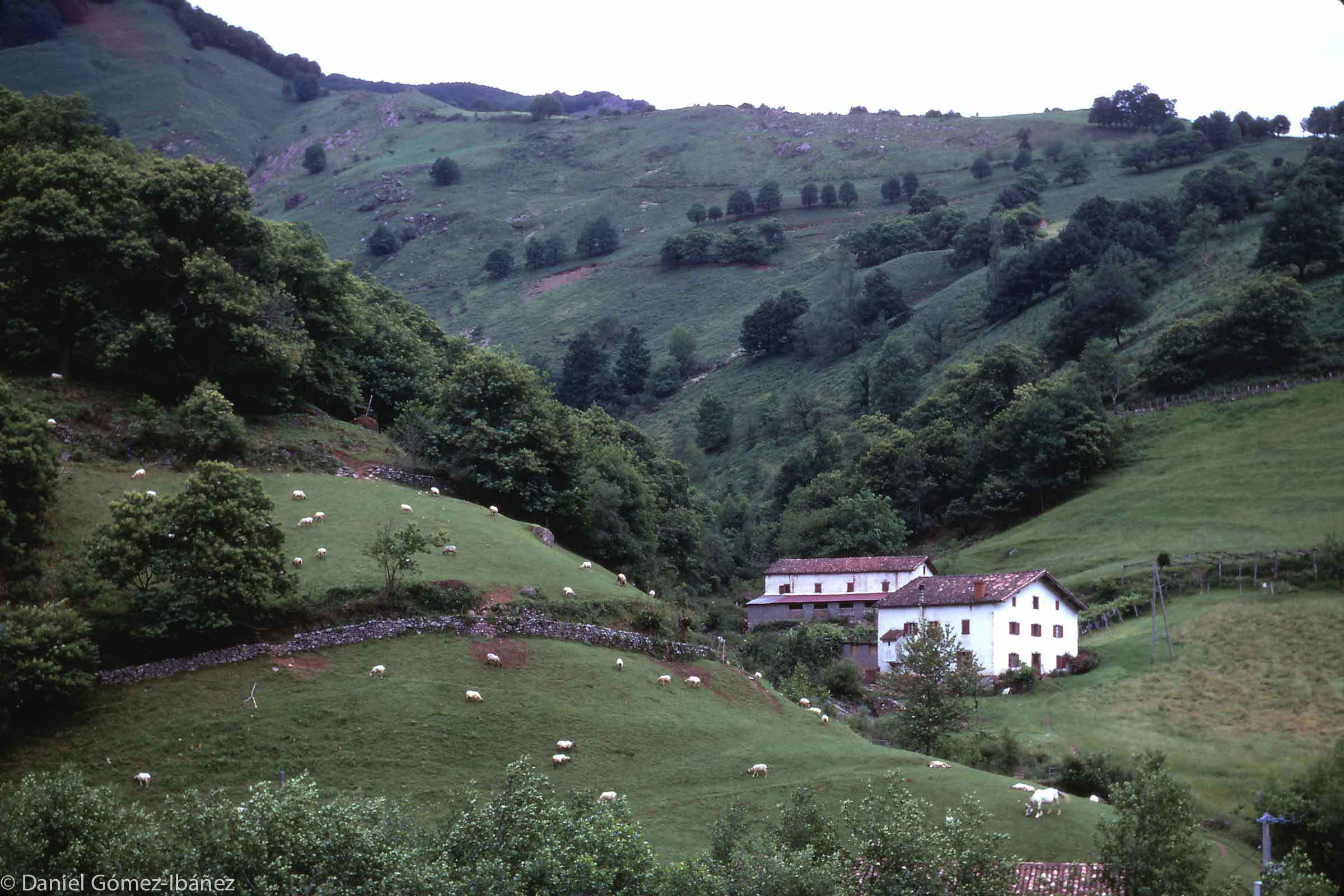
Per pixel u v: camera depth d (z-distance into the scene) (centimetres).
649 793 5809
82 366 9088
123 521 6288
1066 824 5531
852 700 9481
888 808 4644
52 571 6506
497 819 4269
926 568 13038
